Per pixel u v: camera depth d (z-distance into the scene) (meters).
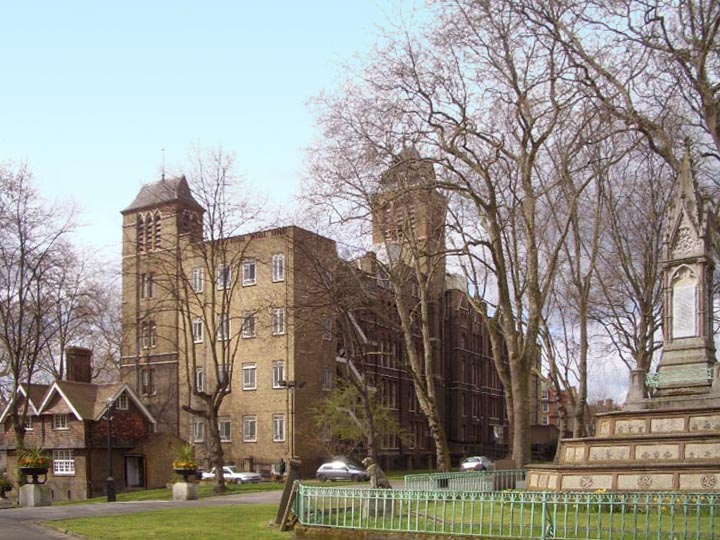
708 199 28.22
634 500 15.38
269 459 63.94
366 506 17.88
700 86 23.08
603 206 46.97
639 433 22.84
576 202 36.12
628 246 42.44
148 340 72.50
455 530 16.23
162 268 57.62
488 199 35.66
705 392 23.56
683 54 23.45
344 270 35.62
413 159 31.94
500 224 34.84
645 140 33.97
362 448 67.62
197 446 68.31
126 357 73.44
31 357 55.19
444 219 36.62
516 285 35.53
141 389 72.00
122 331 70.81
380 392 66.06
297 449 62.66
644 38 24.14
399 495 17.28
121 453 60.12
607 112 28.06
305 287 40.03
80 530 21.38
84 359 64.00
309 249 38.12
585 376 39.03
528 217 32.72
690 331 24.39
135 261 69.00
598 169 34.53
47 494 38.00
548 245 40.97
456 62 32.25
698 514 14.38
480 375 95.19
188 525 21.77
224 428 66.81
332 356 66.81
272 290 64.06
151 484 61.03
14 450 60.97
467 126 32.53
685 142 26.64
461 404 88.69
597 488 21.86
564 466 22.83
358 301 36.00
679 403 23.28
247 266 66.25
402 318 36.09
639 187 43.34
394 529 17.03
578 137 33.91
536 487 23.84
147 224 72.81
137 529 21.09
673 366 24.36
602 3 24.77
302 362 63.88
